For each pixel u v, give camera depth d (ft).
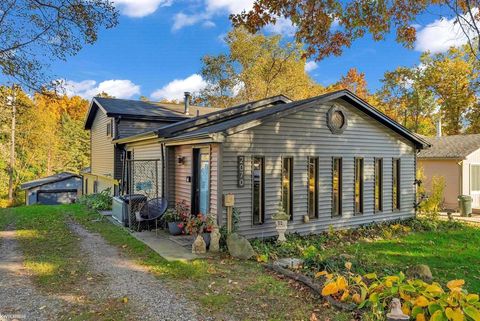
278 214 28.02
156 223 30.89
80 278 18.85
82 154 120.57
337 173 34.22
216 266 21.17
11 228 33.35
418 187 42.96
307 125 31.86
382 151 37.55
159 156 37.50
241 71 99.25
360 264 20.77
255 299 15.99
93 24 30.14
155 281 18.47
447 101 90.02
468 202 46.78
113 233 30.55
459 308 11.20
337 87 105.19
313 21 24.03
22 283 17.95
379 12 23.26
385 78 106.42
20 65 30.40
